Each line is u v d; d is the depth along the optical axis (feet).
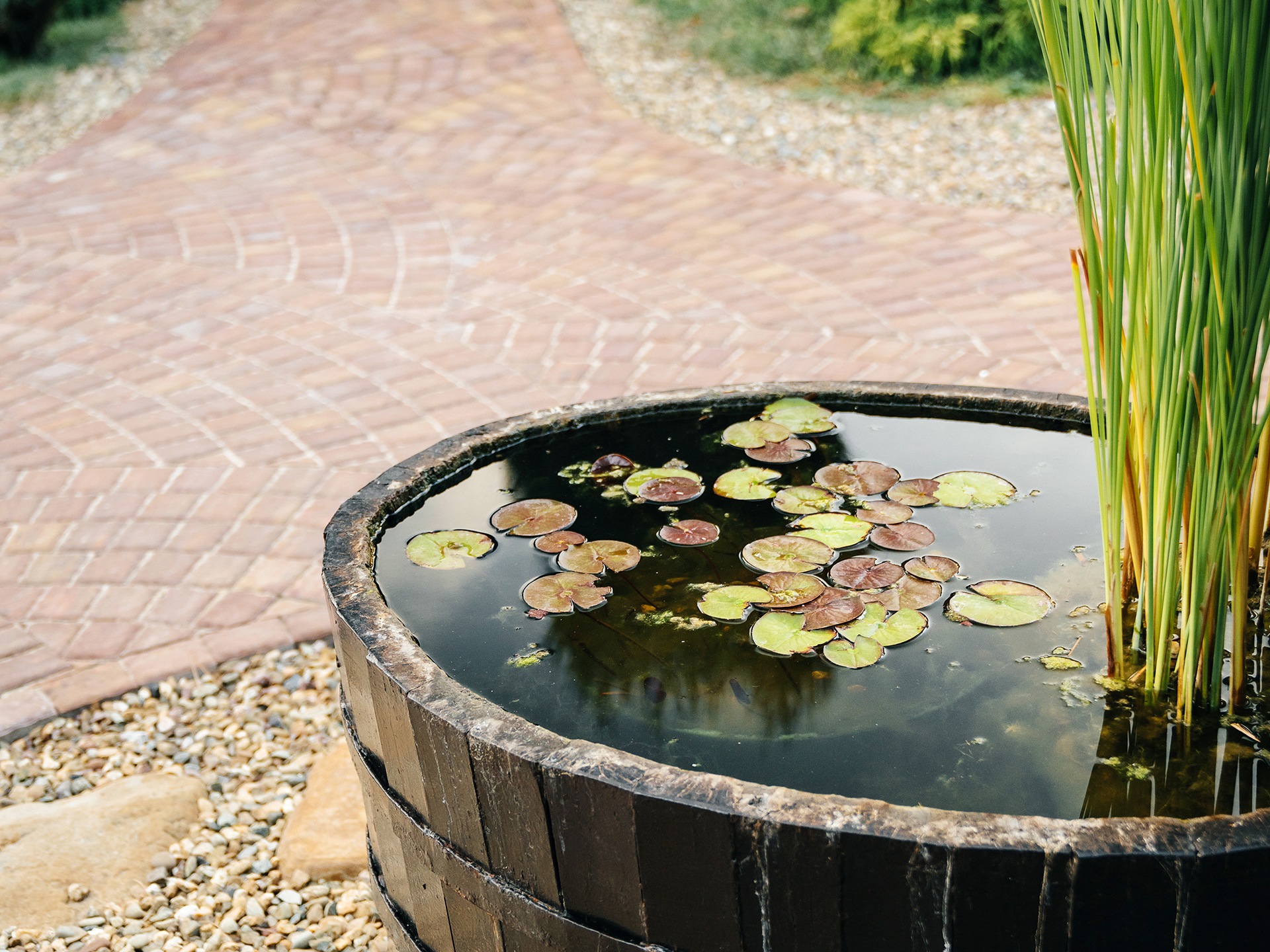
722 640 5.73
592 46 27.25
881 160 20.59
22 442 13.29
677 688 5.35
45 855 7.50
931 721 5.05
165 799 8.04
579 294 16.34
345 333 15.62
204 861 7.66
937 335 14.34
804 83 24.66
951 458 7.36
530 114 23.79
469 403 13.64
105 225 19.66
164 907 7.23
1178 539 4.70
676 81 25.20
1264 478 5.49
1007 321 14.56
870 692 5.27
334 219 19.52
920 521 6.70
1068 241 16.87
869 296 15.58
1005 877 3.76
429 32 28.04
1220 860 3.67
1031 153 20.24
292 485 12.19
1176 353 4.34
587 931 4.56
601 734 5.04
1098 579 6.09
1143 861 3.67
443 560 6.37
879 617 5.77
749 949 4.25
